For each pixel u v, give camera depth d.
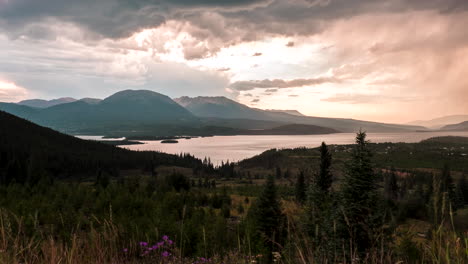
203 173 187.62
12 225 3.91
